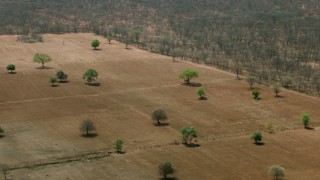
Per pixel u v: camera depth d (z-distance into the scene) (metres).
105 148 157.75
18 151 153.38
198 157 151.50
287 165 146.62
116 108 195.38
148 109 195.12
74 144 160.12
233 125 180.00
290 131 175.38
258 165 146.25
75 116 185.25
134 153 154.12
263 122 183.62
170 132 172.00
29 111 189.25
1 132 167.88
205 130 174.62
